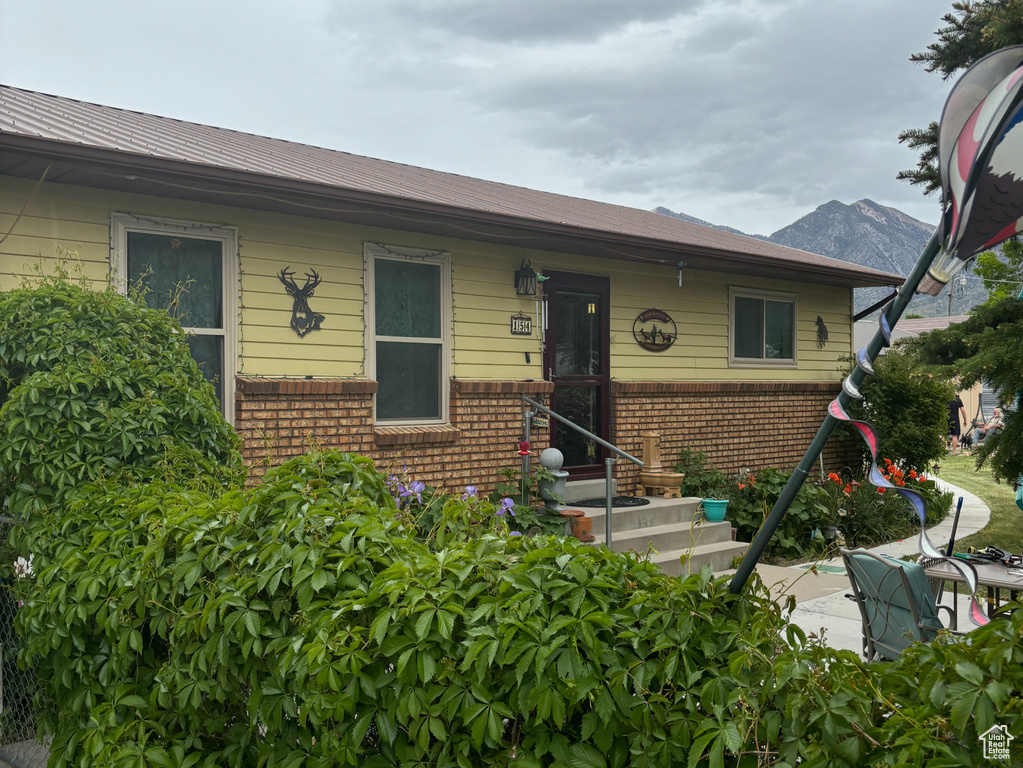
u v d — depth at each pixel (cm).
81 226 605
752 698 201
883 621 464
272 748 279
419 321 804
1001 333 936
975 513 1284
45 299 433
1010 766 154
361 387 735
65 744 346
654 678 224
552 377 916
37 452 388
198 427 447
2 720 419
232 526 314
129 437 403
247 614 277
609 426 980
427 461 793
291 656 255
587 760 217
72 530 373
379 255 767
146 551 314
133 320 452
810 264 1067
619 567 252
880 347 206
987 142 170
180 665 302
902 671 188
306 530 294
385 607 251
